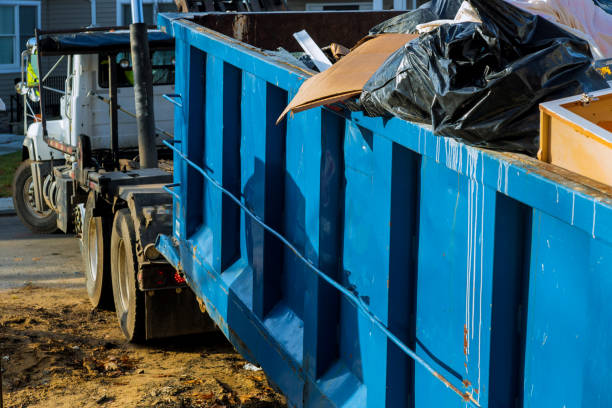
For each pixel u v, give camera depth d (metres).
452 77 2.27
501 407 2.27
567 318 2.00
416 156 2.67
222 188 4.29
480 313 2.27
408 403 2.85
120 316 6.97
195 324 6.53
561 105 2.10
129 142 9.86
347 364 3.23
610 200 1.75
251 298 4.11
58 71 14.83
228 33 5.62
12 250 10.70
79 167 8.25
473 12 2.61
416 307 2.73
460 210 2.37
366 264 2.96
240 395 5.64
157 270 6.23
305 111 3.36
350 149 3.07
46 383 5.96
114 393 5.74
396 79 2.48
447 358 2.50
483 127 2.21
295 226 3.69
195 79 4.82
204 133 4.85
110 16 22.64
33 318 7.48
